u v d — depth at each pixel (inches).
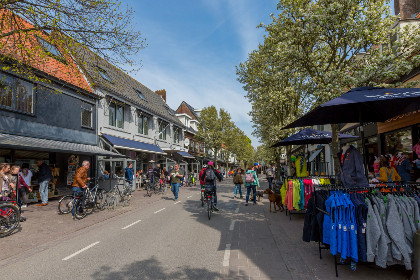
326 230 162.1
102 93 685.9
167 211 388.2
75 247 218.5
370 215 143.3
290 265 168.4
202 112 1493.6
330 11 285.7
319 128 896.3
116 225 299.3
